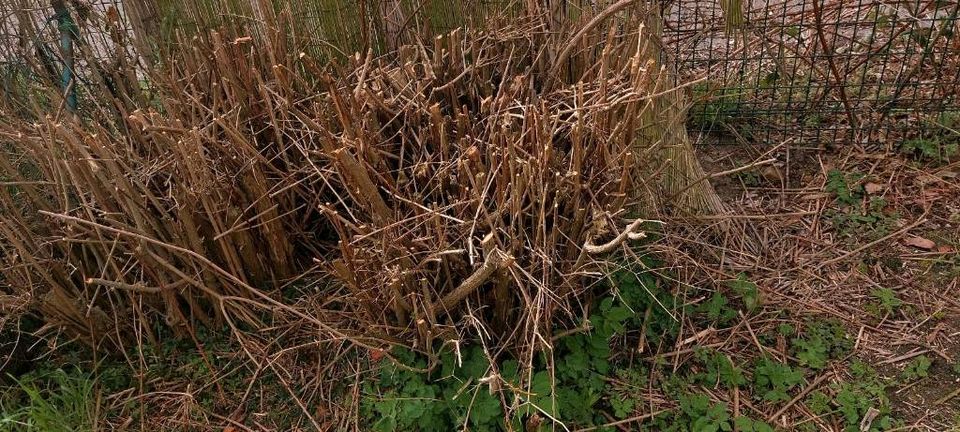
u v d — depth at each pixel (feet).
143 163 8.53
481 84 8.91
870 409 7.96
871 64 12.56
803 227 10.62
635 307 9.04
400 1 10.16
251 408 8.50
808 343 8.83
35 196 8.43
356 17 10.37
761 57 11.60
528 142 7.74
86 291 8.56
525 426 7.68
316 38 10.31
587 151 7.65
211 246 8.75
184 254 8.34
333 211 7.07
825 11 13.23
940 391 8.23
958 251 9.87
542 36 9.28
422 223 7.37
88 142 7.62
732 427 8.02
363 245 8.04
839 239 10.37
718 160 11.99
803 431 7.93
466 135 7.79
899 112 12.11
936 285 9.53
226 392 8.64
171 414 8.47
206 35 10.18
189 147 8.02
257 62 9.34
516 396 7.04
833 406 8.17
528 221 7.77
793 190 11.26
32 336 9.02
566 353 8.38
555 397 7.62
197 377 8.75
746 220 10.66
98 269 8.80
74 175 7.68
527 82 8.72
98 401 8.46
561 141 8.26
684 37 12.28
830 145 11.96
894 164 11.44
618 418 8.13
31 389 8.43
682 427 7.96
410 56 9.48
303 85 9.34
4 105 9.11
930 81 12.21
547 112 7.60
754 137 12.27
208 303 9.14
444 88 8.57
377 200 7.31
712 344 8.94
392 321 8.33
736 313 9.28
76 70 9.83
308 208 9.37
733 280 9.62
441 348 7.74
